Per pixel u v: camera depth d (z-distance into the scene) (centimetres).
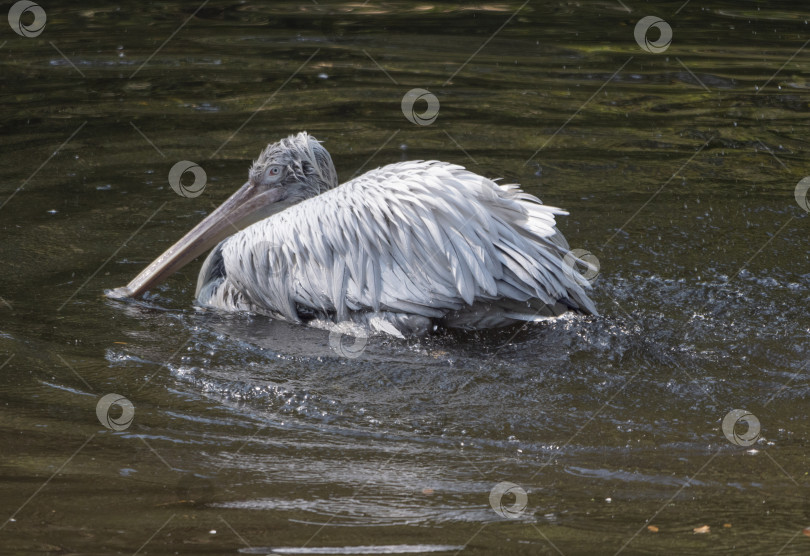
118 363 842
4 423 731
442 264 868
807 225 1163
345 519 600
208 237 1067
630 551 562
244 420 745
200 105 1596
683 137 1481
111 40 1958
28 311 949
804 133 1501
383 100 1625
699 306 936
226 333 916
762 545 569
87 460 678
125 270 1059
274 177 1094
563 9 2264
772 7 2317
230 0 2309
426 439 713
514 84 1719
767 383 780
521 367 810
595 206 1220
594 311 903
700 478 652
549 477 658
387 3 2295
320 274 920
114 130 1482
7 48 1883
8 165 1338
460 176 904
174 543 568
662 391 766
